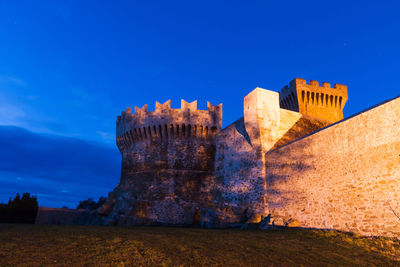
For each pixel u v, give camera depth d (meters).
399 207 13.97
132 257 12.30
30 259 11.70
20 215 42.25
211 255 13.13
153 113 41.41
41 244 13.98
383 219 14.70
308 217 19.92
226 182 31.44
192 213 35.81
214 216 30.16
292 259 12.91
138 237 16.44
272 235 18.08
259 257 13.12
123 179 43.09
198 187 37.53
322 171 19.25
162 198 37.31
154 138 40.84
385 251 13.06
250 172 27.42
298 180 21.41
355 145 17.00
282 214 22.47
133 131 42.56
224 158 32.88
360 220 16.02
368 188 15.78
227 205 30.00
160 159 39.47
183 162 38.94
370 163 15.88
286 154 23.12
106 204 43.38
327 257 13.13
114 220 38.91
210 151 39.56
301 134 29.67
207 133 40.25
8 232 16.98
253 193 26.39
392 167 14.62
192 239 16.41
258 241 16.20
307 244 15.49
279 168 23.75
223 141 33.84
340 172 17.80
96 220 42.97
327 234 16.91
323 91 51.19
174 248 14.06
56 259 11.81
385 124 15.35
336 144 18.41
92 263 11.45
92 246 13.78
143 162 40.66
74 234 16.66
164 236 17.11
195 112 40.62
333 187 18.19
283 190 22.86
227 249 14.27
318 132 20.05
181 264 11.68
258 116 27.44
